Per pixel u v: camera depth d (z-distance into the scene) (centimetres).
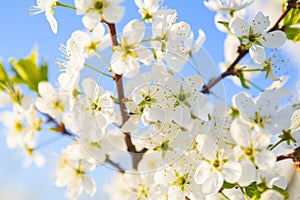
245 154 31
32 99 41
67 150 38
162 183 33
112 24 32
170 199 33
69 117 34
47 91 39
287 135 32
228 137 32
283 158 33
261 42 35
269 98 32
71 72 32
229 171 31
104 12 32
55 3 34
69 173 40
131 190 37
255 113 31
